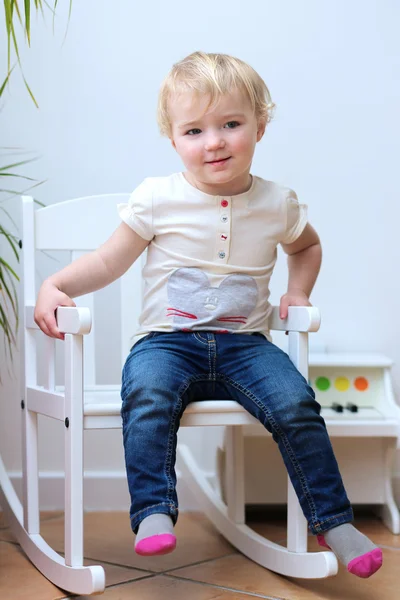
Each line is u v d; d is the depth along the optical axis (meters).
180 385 1.13
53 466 1.66
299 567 1.15
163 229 1.22
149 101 1.68
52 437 1.66
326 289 1.70
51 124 1.68
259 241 1.24
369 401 1.56
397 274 1.71
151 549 0.98
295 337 1.21
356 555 1.04
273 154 1.69
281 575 1.22
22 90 1.67
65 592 1.15
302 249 1.34
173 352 1.17
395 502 1.65
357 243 1.70
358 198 1.70
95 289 1.24
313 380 1.55
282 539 1.44
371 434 1.46
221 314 1.20
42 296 1.16
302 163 1.70
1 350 1.67
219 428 1.68
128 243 1.24
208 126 1.16
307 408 1.12
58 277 1.19
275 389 1.13
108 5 1.68
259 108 1.21
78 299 1.51
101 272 1.23
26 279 1.38
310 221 1.70
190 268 1.22
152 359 1.15
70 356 1.10
